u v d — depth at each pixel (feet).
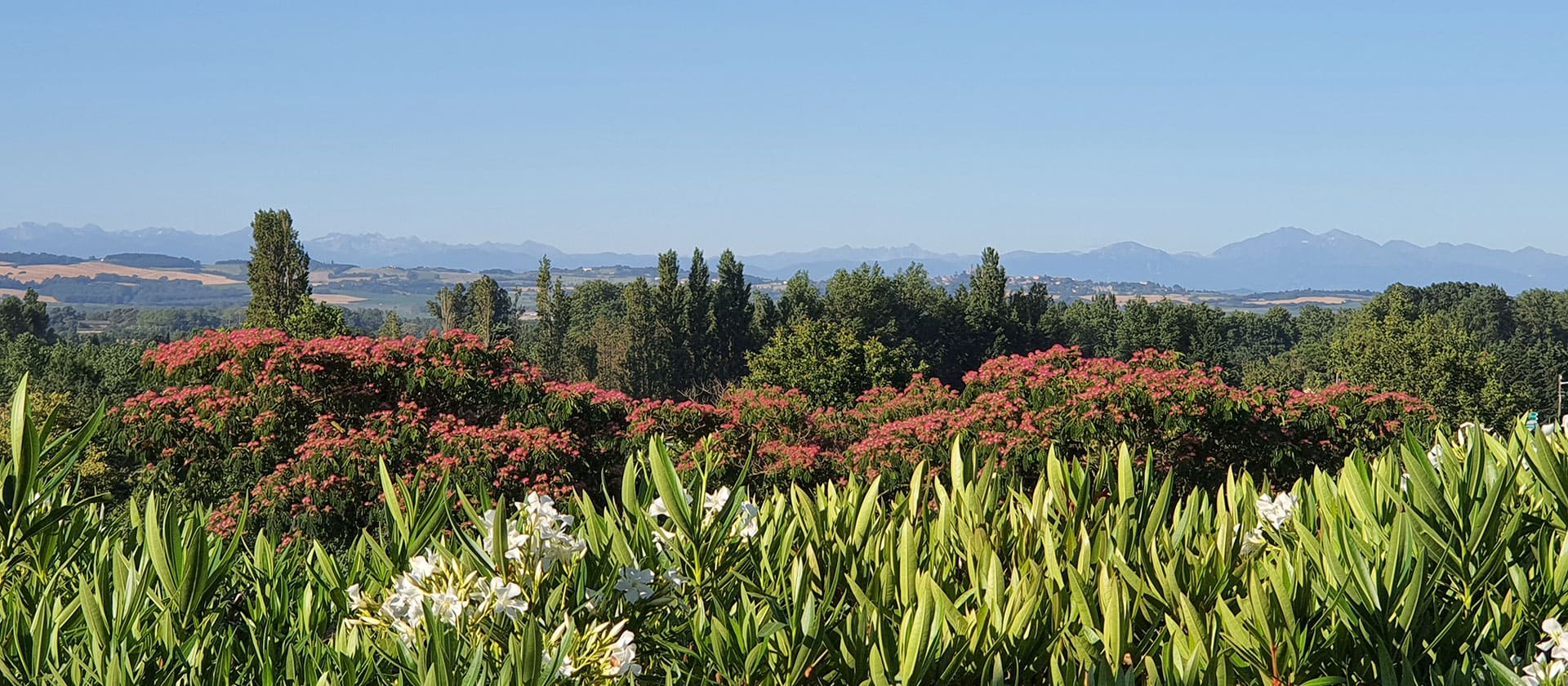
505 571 6.14
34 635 5.98
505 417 41.78
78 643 6.55
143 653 6.14
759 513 7.61
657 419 44.27
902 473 41.27
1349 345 209.26
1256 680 5.77
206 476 42.96
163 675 5.88
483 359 43.62
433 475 37.52
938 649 5.72
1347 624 6.09
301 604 7.18
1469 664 5.84
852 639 5.78
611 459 42.75
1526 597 6.38
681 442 43.01
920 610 5.50
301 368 41.96
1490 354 193.57
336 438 39.78
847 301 255.50
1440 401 183.73
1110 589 5.88
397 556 7.16
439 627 5.34
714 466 7.97
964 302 265.95
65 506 7.18
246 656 6.48
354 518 39.32
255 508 38.86
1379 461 8.90
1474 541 6.65
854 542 7.76
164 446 41.91
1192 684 5.36
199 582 6.49
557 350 231.50
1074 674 5.66
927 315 263.70
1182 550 6.86
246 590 7.79
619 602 6.33
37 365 161.27
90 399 132.36
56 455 7.00
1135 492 8.13
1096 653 5.88
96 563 7.38
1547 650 6.17
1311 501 8.09
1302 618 6.12
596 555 6.75
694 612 6.52
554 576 6.39
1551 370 232.94
